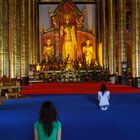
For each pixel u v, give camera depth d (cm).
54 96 2545
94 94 2677
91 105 1967
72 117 1516
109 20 4488
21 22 4269
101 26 4722
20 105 2008
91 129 1262
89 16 4803
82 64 4588
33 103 2109
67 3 4791
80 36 4762
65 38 4709
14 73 3775
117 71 4238
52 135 722
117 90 2969
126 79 3788
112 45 4438
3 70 3253
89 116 1548
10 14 3759
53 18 4744
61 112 1678
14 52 3834
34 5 4662
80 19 4766
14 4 3853
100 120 1438
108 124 1350
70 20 4769
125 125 1330
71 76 4441
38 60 4681
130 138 1123
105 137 1144
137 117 1507
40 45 4719
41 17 4741
